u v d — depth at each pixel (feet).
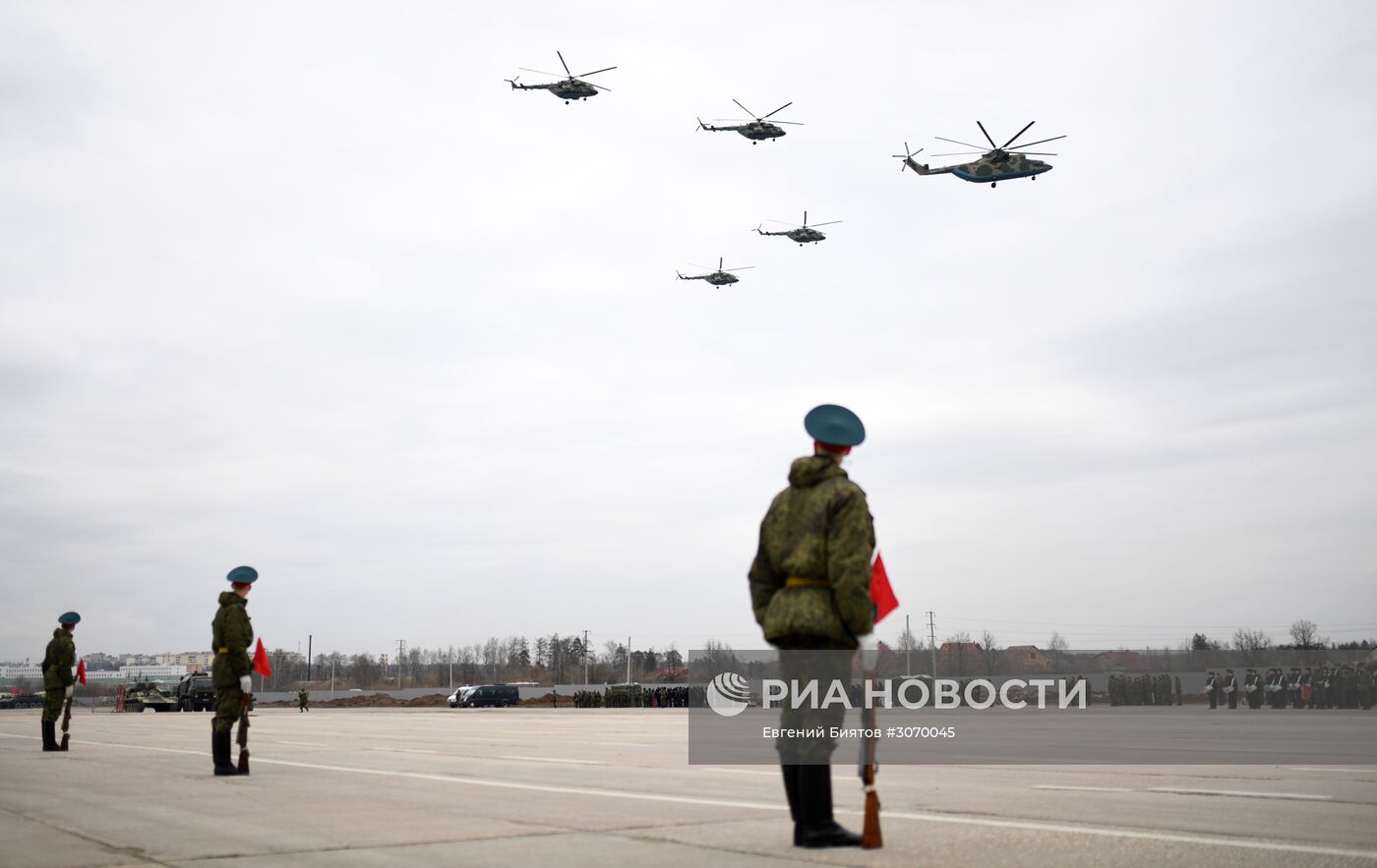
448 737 67.67
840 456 19.67
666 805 26.86
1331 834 21.06
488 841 20.83
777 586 19.58
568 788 31.60
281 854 19.65
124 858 19.42
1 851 20.30
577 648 524.93
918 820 23.36
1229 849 18.99
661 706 193.47
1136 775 35.63
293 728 85.97
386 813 25.79
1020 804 26.55
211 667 37.93
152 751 52.95
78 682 54.54
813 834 19.20
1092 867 17.24
